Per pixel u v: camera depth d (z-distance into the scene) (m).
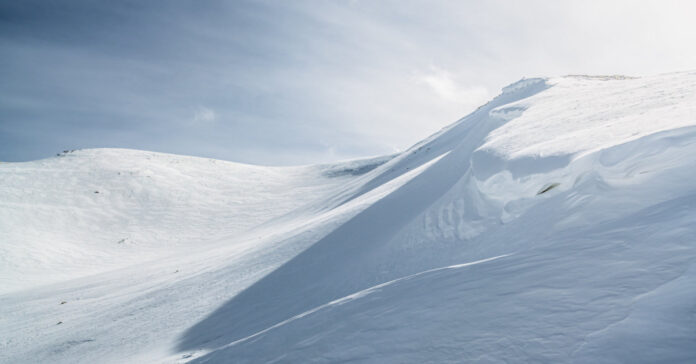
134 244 43.75
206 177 68.50
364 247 15.27
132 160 69.38
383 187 28.47
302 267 15.84
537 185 9.77
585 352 2.59
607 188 7.27
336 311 5.31
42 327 18.06
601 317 2.91
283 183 71.12
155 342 12.42
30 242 39.97
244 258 21.27
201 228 49.34
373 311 4.71
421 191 20.03
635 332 2.60
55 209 49.16
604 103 15.38
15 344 16.03
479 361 2.91
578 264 3.99
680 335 2.42
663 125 8.70
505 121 22.14
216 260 24.66
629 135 8.84
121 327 15.28
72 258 38.19
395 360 3.38
